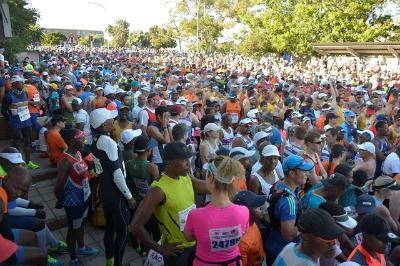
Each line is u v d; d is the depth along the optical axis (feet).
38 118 30.27
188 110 28.86
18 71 47.14
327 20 108.68
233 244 9.39
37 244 13.94
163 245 10.48
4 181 13.61
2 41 72.33
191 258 10.14
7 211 12.92
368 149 20.99
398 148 24.54
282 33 120.26
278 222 12.20
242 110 34.30
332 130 24.72
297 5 115.85
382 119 30.45
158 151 20.39
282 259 8.90
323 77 80.07
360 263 10.44
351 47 85.97
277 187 13.84
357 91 48.21
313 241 8.37
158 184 10.55
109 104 30.32
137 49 247.70
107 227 14.99
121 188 14.25
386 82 67.46
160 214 10.70
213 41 201.16
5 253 10.39
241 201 11.74
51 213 20.22
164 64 107.86
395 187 16.47
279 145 24.31
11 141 31.68
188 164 10.74
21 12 116.47
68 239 15.69
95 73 59.41
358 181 15.61
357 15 106.01
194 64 108.88
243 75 78.18
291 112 30.99
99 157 14.46
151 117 25.55
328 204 11.70
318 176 18.57
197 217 9.31
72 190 15.11
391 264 12.30
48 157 28.02
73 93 32.86
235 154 15.46
